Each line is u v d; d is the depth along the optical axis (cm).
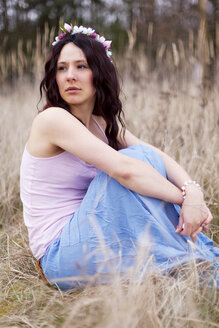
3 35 1008
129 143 203
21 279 170
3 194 258
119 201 146
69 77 160
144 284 124
